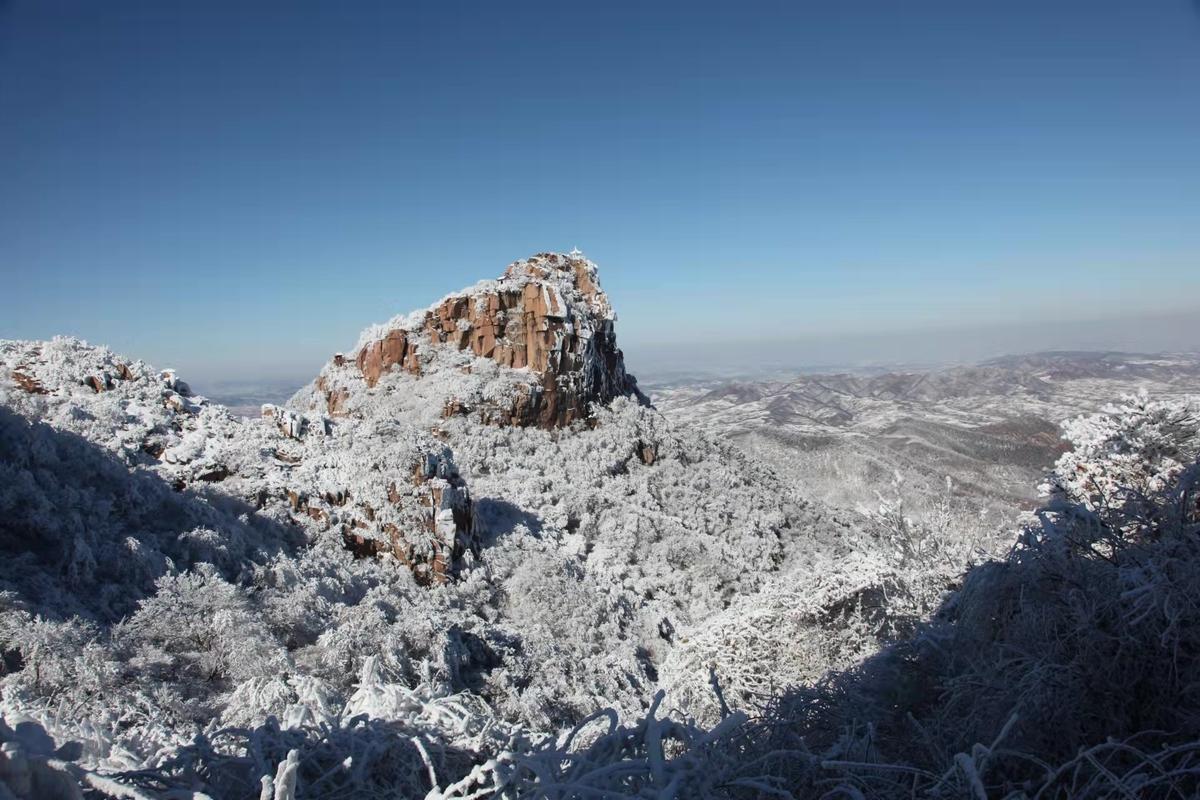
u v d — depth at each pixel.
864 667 5.19
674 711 3.81
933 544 13.12
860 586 9.87
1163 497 4.21
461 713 4.01
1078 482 11.17
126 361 23.14
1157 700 3.24
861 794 2.83
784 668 9.56
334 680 11.36
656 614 22.91
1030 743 3.31
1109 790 2.81
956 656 4.58
